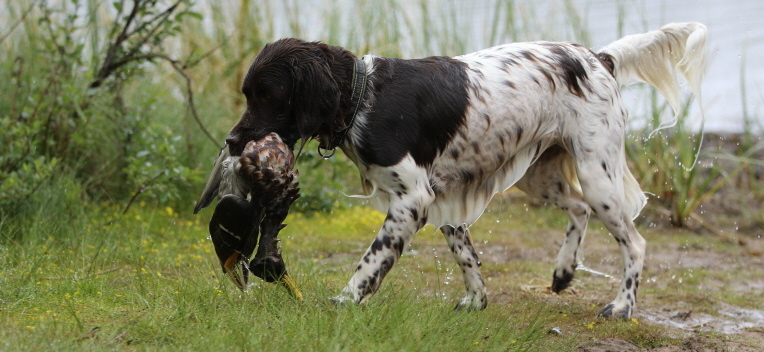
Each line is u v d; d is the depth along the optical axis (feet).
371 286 27.96
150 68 52.75
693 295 37.58
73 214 39.11
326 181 50.49
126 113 45.44
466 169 30.19
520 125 30.58
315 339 23.99
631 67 34.50
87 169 45.19
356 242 44.19
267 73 27.43
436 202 30.37
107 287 29.86
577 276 40.68
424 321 26.23
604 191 31.96
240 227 26.58
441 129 29.12
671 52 34.81
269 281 27.37
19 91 43.91
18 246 34.04
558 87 31.45
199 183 47.75
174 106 51.57
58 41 48.60
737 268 43.91
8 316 26.00
